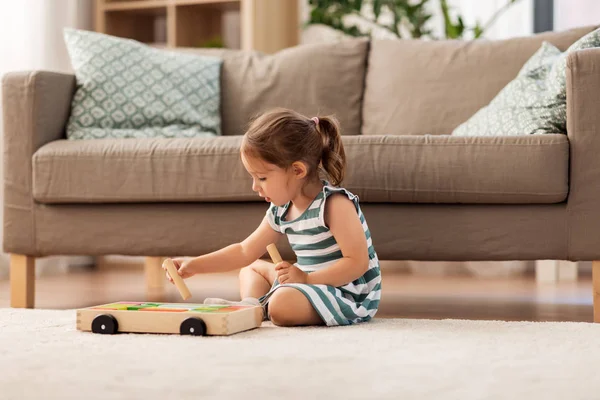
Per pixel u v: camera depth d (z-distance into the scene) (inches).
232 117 114.3
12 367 49.1
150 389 43.0
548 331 64.6
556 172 77.9
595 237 77.9
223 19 172.6
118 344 57.6
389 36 172.2
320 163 74.3
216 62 115.6
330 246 72.7
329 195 71.9
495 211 80.7
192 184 86.4
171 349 55.3
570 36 106.7
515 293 109.5
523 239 80.0
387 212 83.1
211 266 75.6
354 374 46.7
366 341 58.7
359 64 115.2
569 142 78.6
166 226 88.9
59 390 43.1
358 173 82.1
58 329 66.3
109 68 106.7
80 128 102.4
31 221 92.8
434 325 69.0
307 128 72.1
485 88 107.9
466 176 79.8
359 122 113.5
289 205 74.3
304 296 68.1
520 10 161.3
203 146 86.8
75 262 155.1
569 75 78.4
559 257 79.2
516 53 108.7
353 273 70.6
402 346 56.5
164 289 116.6
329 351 54.4
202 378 45.6
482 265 152.6
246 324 65.7
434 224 82.0
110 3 162.2
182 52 120.2
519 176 78.5
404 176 81.3
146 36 173.8
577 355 53.3
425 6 166.2
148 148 88.5
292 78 114.3
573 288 115.1
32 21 143.5
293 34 172.6
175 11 159.3
